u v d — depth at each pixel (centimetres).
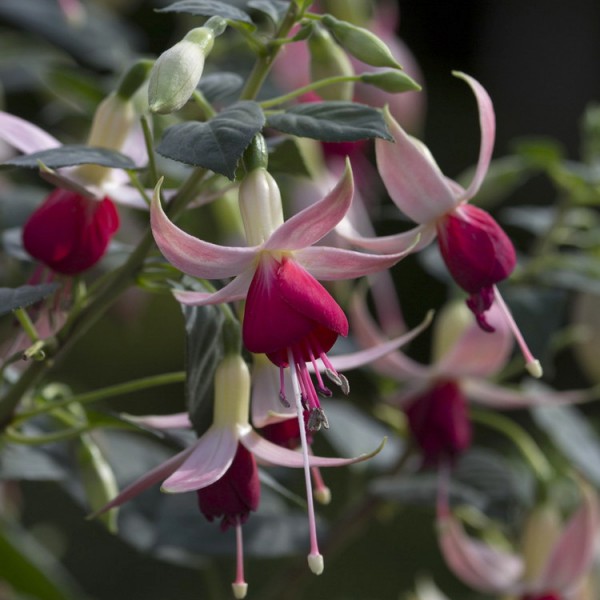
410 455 92
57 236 76
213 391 75
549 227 93
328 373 72
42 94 105
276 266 72
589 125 94
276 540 88
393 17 102
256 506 74
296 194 91
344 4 95
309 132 73
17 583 92
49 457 86
